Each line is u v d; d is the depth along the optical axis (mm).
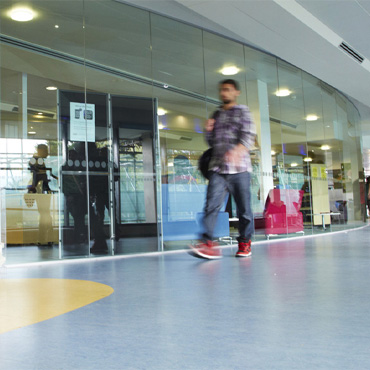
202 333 1596
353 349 1346
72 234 5367
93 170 5633
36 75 5398
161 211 6164
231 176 4559
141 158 6086
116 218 5746
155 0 6281
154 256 5516
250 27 7020
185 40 7004
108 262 4875
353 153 13180
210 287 2666
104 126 5828
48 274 3752
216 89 7316
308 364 1216
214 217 4559
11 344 1530
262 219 7906
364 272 3105
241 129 4539
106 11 6090
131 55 6258
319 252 4902
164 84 6555
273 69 8781
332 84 10516
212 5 6219
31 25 5445
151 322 1799
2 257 4398
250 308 2010
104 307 2152
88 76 5793
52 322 1857
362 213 13812
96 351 1409
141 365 1255
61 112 5500
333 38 7820
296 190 9047
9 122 5148
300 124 9523
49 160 5324
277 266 3660
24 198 5090
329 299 2160
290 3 6570
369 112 15109
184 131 6656
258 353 1332
